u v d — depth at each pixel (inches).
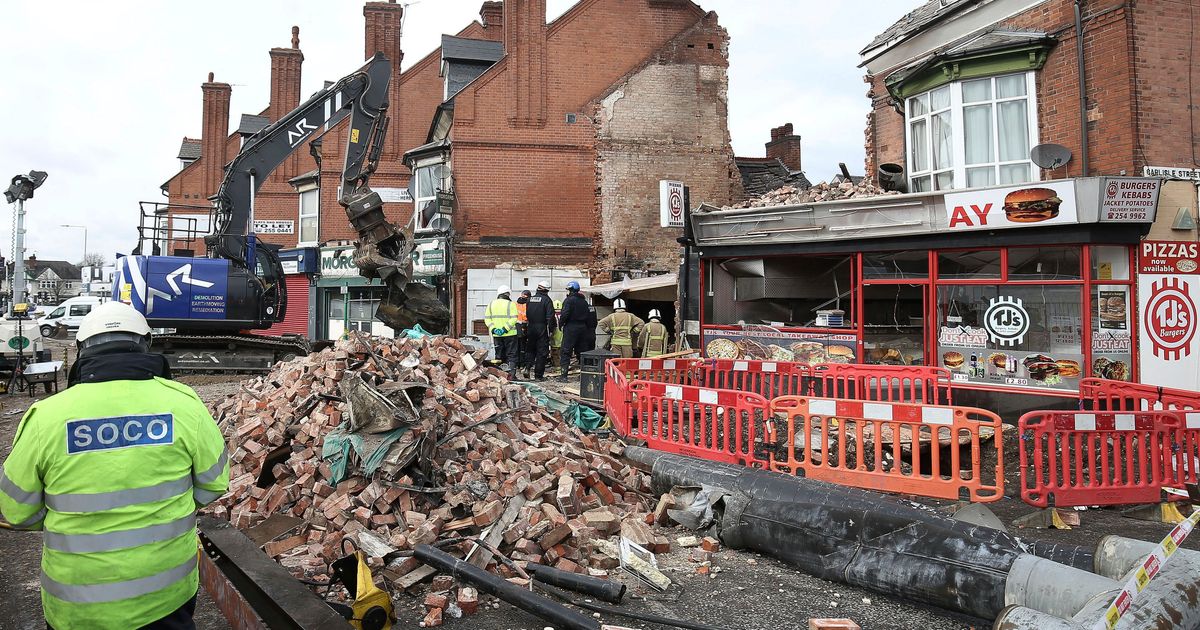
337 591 171.0
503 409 276.7
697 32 799.1
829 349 445.4
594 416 365.1
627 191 777.6
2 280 1780.3
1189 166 376.8
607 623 162.9
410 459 208.1
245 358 649.6
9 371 574.2
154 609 99.0
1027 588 149.2
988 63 426.9
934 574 165.2
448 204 756.0
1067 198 346.6
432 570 180.2
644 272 765.9
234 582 160.9
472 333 743.7
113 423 98.4
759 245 476.1
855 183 529.0
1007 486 284.5
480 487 214.7
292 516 206.4
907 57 511.5
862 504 189.8
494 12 1058.1
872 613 169.8
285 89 1293.1
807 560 191.8
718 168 795.4
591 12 778.8
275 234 1141.7
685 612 170.4
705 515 222.7
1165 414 240.5
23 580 193.5
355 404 219.1
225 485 111.5
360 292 893.2
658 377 397.1
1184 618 120.4
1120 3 372.8
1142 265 353.7
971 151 438.0
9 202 759.1
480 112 761.0
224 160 1304.1
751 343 486.0
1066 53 398.9
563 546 196.4
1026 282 371.9
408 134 992.2
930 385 377.1
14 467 95.0
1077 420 236.4
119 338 105.8
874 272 428.8
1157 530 230.5
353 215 482.3
